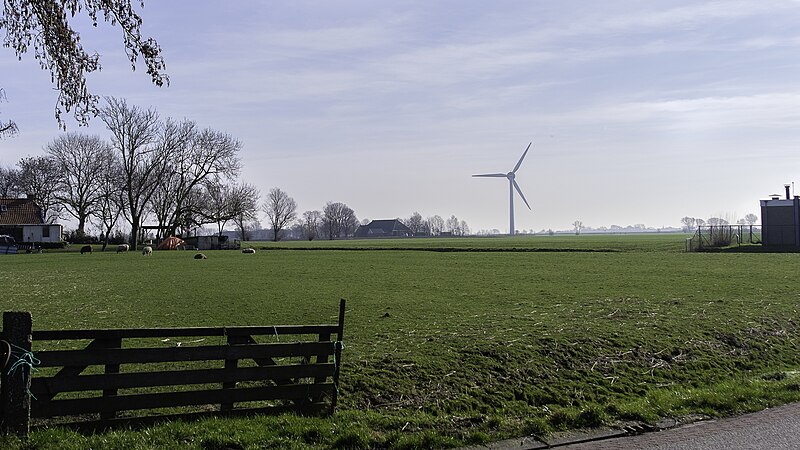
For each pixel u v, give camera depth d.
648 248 67.50
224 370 10.12
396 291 27.25
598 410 10.84
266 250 83.06
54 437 8.61
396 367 13.01
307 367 10.59
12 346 8.59
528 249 67.81
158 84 11.47
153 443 8.66
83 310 22.20
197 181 98.81
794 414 10.91
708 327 17.86
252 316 20.28
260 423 9.65
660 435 9.86
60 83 11.07
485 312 20.45
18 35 10.83
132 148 90.81
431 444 9.36
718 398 11.69
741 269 37.03
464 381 12.59
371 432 9.63
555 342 15.34
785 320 19.55
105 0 10.84
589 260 47.38
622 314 19.67
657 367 14.31
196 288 29.44
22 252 81.06
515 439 9.75
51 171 112.62
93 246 100.69
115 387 9.45
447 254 60.97
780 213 62.75
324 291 27.50
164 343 16.14
